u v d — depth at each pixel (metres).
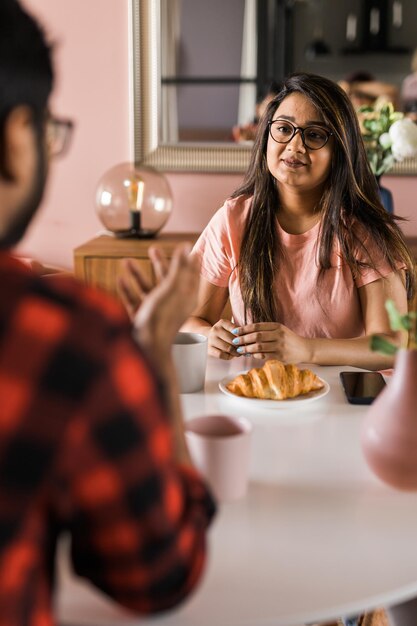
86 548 0.51
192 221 2.79
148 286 0.89
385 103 2.24
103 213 2.54
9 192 0.51
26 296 0.47
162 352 0.68
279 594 0.70
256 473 0.95
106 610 0.67
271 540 0.80
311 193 1.70
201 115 2.69
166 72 2.67
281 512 0.86
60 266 2.83
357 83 2.56
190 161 2.72
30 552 0.46
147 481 0.48
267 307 1.69
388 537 0.81
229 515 0.85
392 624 1.19
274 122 1.64
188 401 1.22
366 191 1.70
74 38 2.70
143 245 2.45
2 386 0.44
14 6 0.49
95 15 2.68
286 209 1.72
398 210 2.70
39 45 0.50
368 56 2.54
